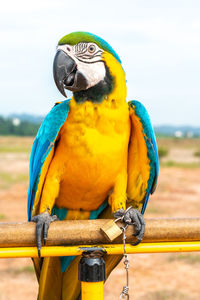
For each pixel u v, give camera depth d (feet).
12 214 16.22
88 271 3.14
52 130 3.67
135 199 3.99
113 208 3.89
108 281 9.05
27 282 8.87
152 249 3.22
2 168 35.40
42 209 3.74
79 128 3.71
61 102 3.87
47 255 3.19
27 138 108.68
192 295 8.13
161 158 48.65
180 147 80.02
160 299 7.91
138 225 3.26
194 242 3.26
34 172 3.73
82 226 3.23
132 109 3.78
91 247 3.18
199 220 3.27
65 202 4.02
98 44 3.74
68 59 3.76
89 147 3.72
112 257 3.80
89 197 3.96
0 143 80.12
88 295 3.14
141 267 10.04
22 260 10.44
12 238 3.19
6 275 9.30
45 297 3.79
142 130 3.76
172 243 3.25
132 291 8.43
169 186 25.08
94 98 3.71
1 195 20.81
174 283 8.87
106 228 3.21
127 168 3.94
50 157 3.75
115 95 3.73
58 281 3.79
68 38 3.79
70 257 3.84
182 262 10.37
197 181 27.86
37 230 3.21
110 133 3.72
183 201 19.80
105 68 3.72
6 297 7.98
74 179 3.82
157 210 17.22
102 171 3.78
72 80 3.76
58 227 3.23
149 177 3.87
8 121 134.51
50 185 3.77
